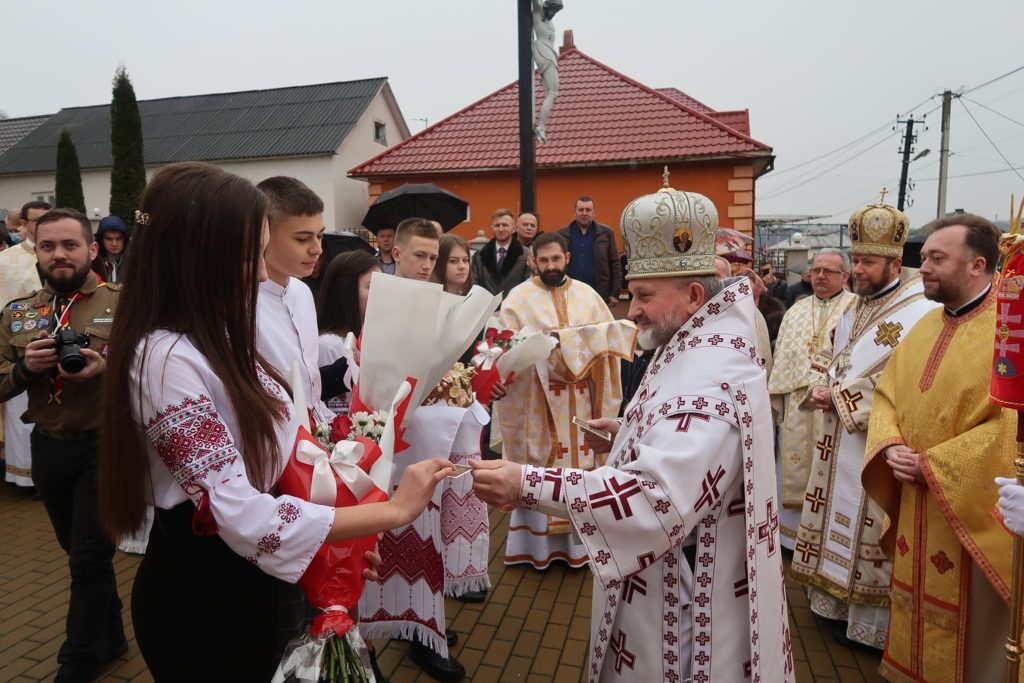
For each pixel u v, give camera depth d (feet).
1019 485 6.34
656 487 5.10
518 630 11.33
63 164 58.95
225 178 4.74
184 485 4.38
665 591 5.53
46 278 10.04
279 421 4.85
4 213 57.52
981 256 8.25
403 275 9.85
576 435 13.25
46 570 13.43
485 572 10.87
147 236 4.63
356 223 68.28
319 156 64.44
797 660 10.54
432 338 6.70
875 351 10.80
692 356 5.61
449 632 11.00
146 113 76.89
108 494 4.62
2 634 11.02
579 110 45.44
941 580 8.32
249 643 4.97
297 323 7.37
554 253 13.60
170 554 4.86
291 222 6.86
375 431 5.95
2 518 16.15
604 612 5.91
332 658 4.91
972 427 8.09
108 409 4.59
